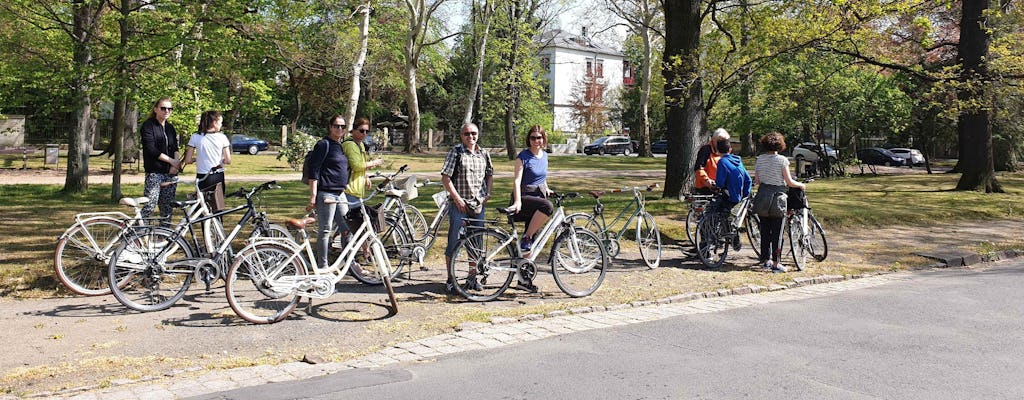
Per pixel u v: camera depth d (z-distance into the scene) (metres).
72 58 15.66
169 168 8.54
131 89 14.17
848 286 8.88
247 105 17.48
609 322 6.77
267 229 7.30
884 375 5.07
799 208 9.95
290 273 6.67
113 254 6.65
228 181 21.94
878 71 25.11
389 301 7.47
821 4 15.05
